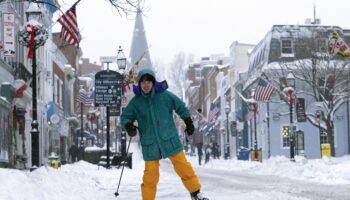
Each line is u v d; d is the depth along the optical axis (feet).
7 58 115.34
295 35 195.21
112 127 254.06
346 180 72.95
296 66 182.09
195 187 28.35
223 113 301.84
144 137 28.50
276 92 188.24
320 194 48.93
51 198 36.01
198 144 178.50
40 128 159.12
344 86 175.22
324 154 122.42
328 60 173.88
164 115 28.43
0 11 103.09
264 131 203.82
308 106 192.34
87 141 261.03
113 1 52.54
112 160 108.68
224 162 157.58
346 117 198.90
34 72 59.93
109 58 105.81
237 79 262.67
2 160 100.83
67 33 71.97
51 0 74.59
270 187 59.52
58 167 86.69
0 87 105.29
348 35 196.03
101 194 47.19
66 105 228.43
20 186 34.47
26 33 60.49
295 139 196.75
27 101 133.08
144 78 28.35
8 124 108.17
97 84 104.53
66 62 233.76
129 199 42.78
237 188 57.16
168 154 28.22
